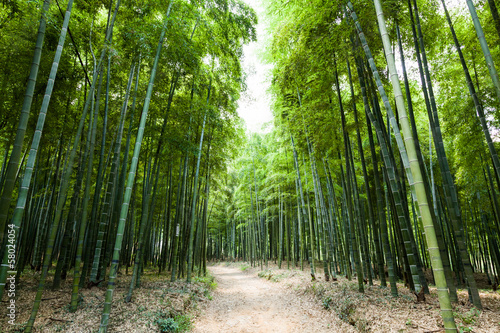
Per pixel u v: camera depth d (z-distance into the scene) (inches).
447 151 385.4
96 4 214.5
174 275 306.5
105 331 147.7
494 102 255.4
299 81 289.9
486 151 289.6
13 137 223.6
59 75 229.3
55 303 185.5
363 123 274.5
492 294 250.8
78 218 370.3
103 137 254.1
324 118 294.8
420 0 233.5
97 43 222.1
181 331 181.5
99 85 205.6
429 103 215.8
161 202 481.1
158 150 267.4
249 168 633.6
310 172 419.8
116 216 277.9
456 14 257.0
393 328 151.1
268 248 809.5
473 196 406.9
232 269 786.8
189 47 220.4
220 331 195.6
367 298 209.0
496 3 206.7
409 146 111.9
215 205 818.8
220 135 386.9
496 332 135.2
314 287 296.8
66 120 257.0
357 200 286.7
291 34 238.4
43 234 321.7
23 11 182.4
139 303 200.2
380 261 259.1
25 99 127.1
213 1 258.5
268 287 389.4
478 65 270.4
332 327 190.5
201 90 332.2
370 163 399.5
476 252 596.1
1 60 194.9
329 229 404.8
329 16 219.5
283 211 587.5
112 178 241.1
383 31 121.6
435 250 104.7
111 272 155.0
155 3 211.9
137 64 244.2
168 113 273.6
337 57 237.3
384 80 265.6
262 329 199.6
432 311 167.5
